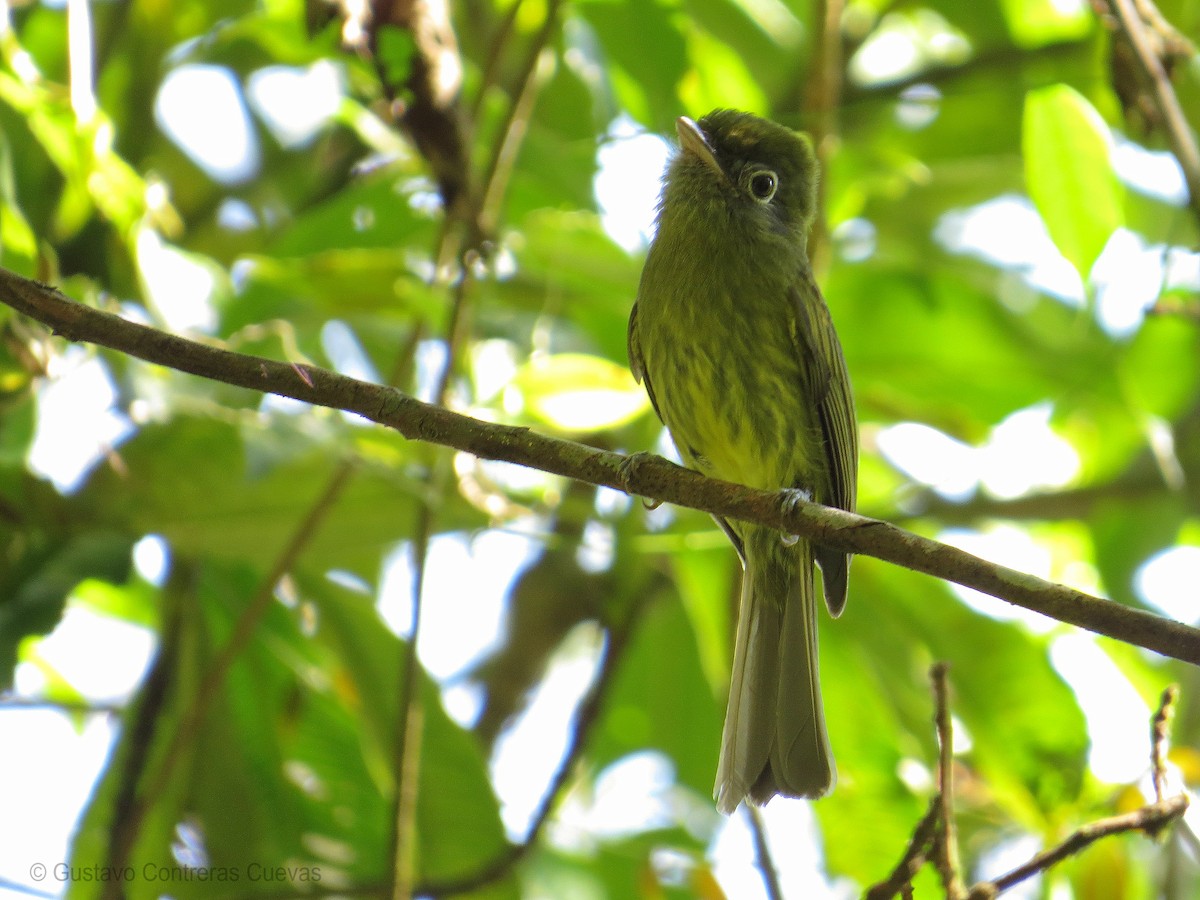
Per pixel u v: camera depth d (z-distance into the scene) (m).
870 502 11.82
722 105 11.86
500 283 10.61
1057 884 8.97
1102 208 8.84
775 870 8.47
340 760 9.73
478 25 11.55
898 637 10.32
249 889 9.42
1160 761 6.54
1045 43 11.84
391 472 8.53
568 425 8.99
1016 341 11.55
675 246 9.23
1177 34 9.22
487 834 9.62
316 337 10.88
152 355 6.36
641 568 10.30
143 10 11.27
